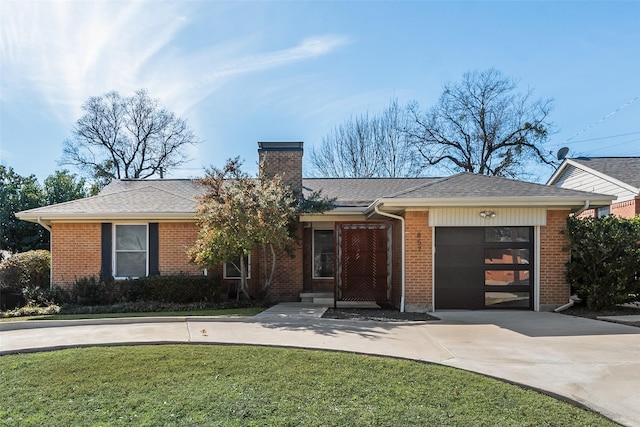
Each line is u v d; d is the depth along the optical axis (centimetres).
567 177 2041
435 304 1065
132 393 472
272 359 584
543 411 415
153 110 3600
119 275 1273
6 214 1888
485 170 3225
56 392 478
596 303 995
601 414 407
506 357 594
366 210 1216
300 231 1336
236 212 1052
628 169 1717
